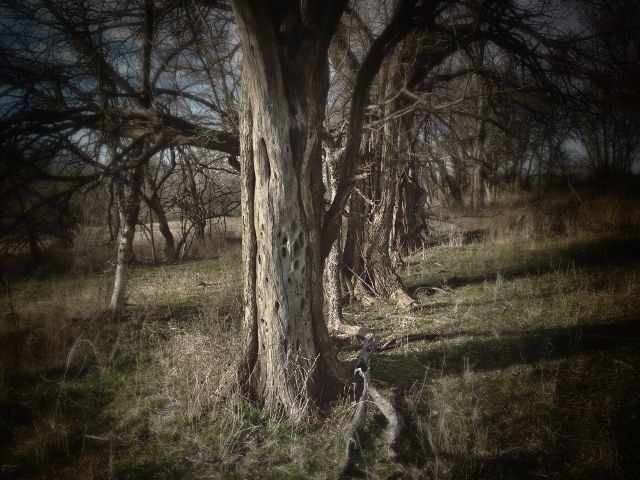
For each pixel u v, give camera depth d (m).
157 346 6.55
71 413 4.73
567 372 4.96
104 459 3.88
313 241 4.41
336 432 4.05
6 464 3.83
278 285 4.27
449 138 8.06
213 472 3.65
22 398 5.04
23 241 5.83
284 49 4.16
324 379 4.62
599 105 4.97
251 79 4.04
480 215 15.62
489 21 5.02
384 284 8.57
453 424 4.15
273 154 4.14
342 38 8.01
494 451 3.72
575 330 6.00
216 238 16.81
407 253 12.13
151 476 3.64
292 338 4.33
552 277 8.49
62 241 7.00
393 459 3.58
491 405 4.46
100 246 8.56
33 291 9.14
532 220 13.25
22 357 5.86
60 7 5.47
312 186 4.52
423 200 13.06
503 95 5.97
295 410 4.25
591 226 11.45
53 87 5.54
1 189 4.83
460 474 3.47
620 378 4.69
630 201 11.84
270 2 4.16
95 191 6.18
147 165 7.65
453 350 5.86
